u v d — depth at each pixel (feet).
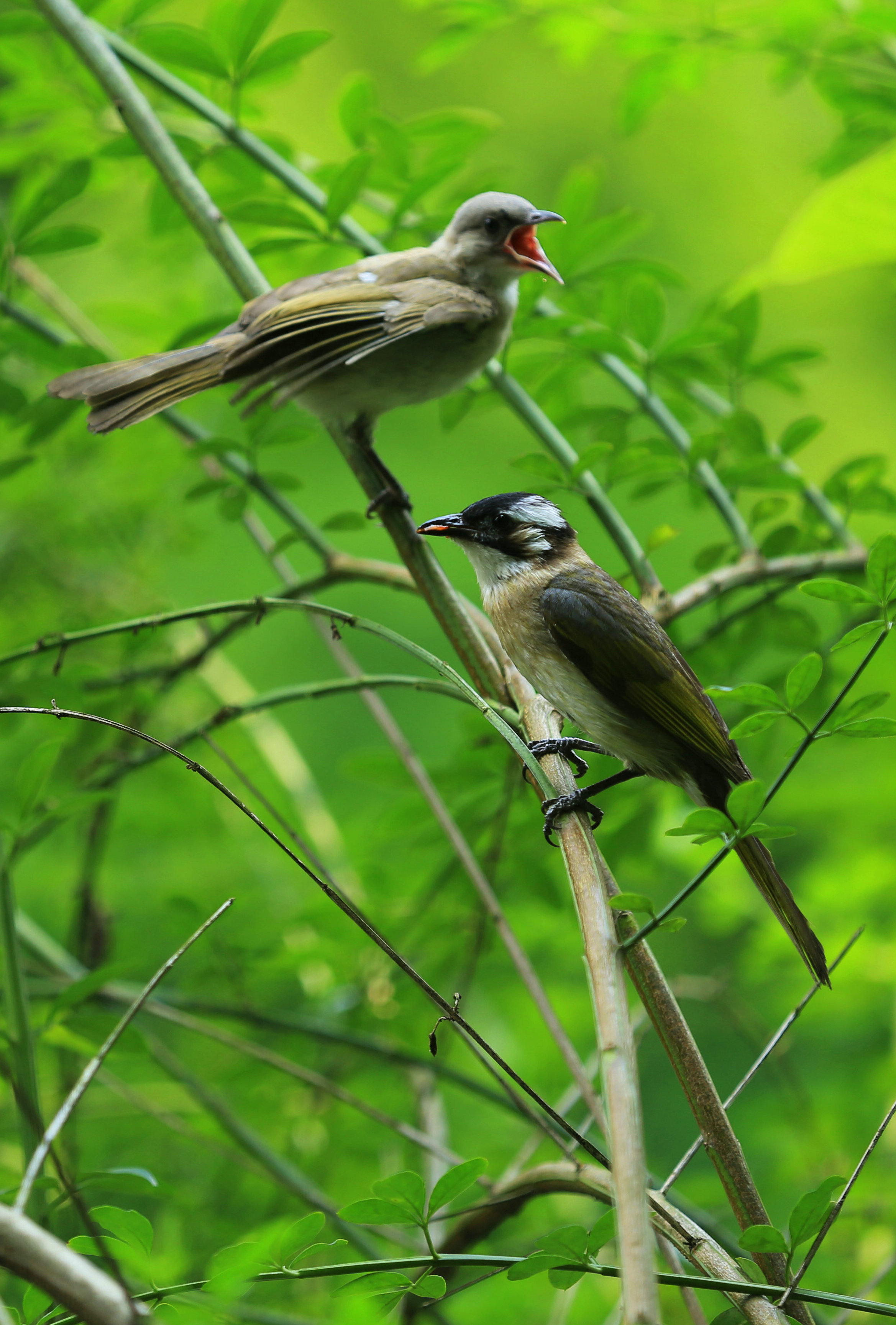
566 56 35.99
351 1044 28.71
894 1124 30.68
